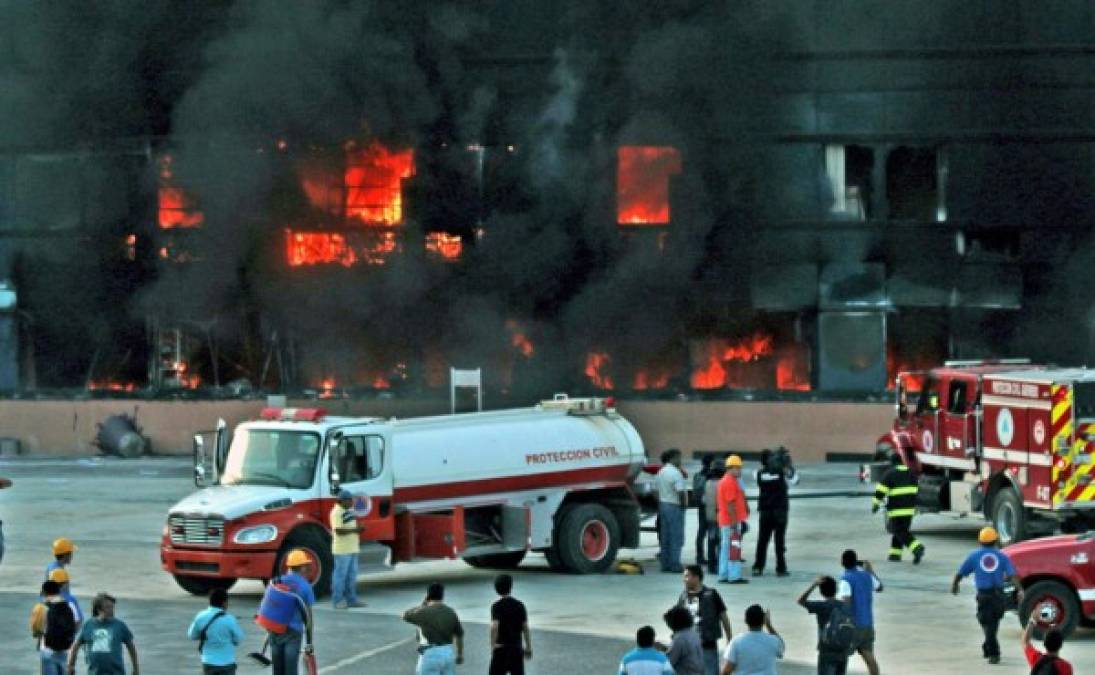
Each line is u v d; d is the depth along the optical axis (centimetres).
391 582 4388
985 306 7738
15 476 7194
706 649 2834
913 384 7738
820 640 2875
